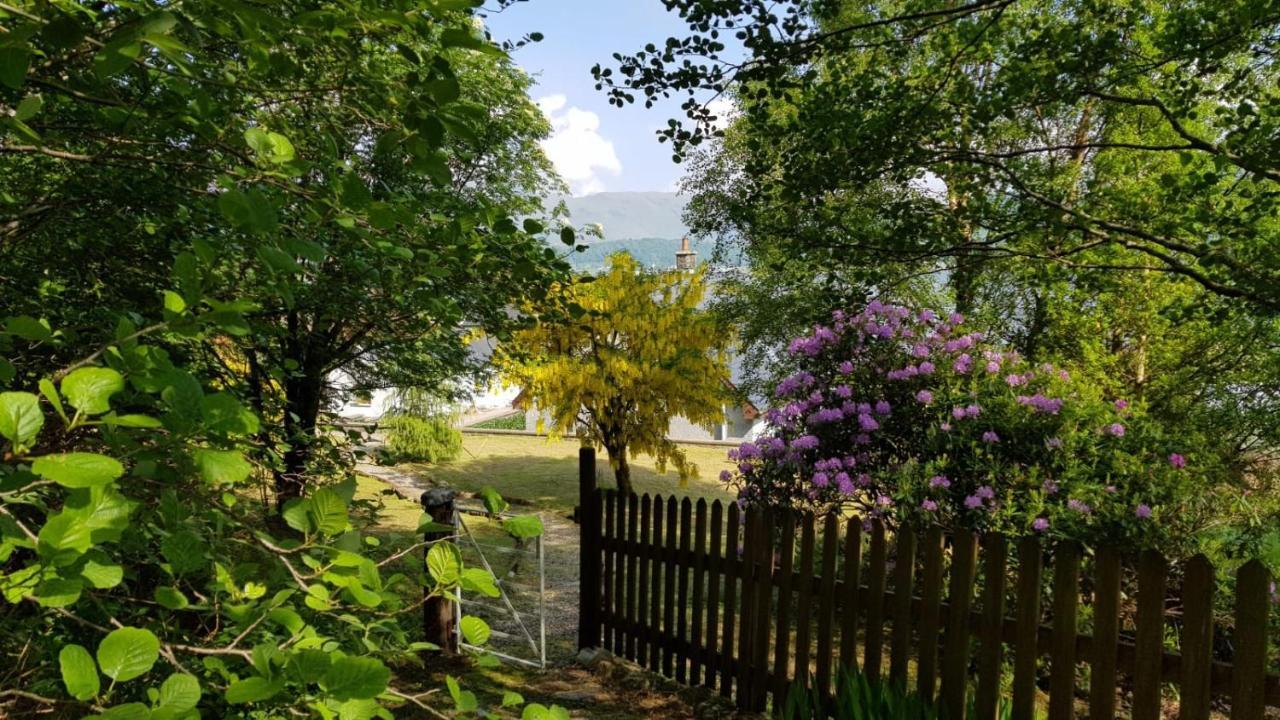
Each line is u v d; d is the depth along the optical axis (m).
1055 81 5.53
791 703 3.98
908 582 3.85
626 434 13.47
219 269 2.10
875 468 6.49
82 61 1.74
